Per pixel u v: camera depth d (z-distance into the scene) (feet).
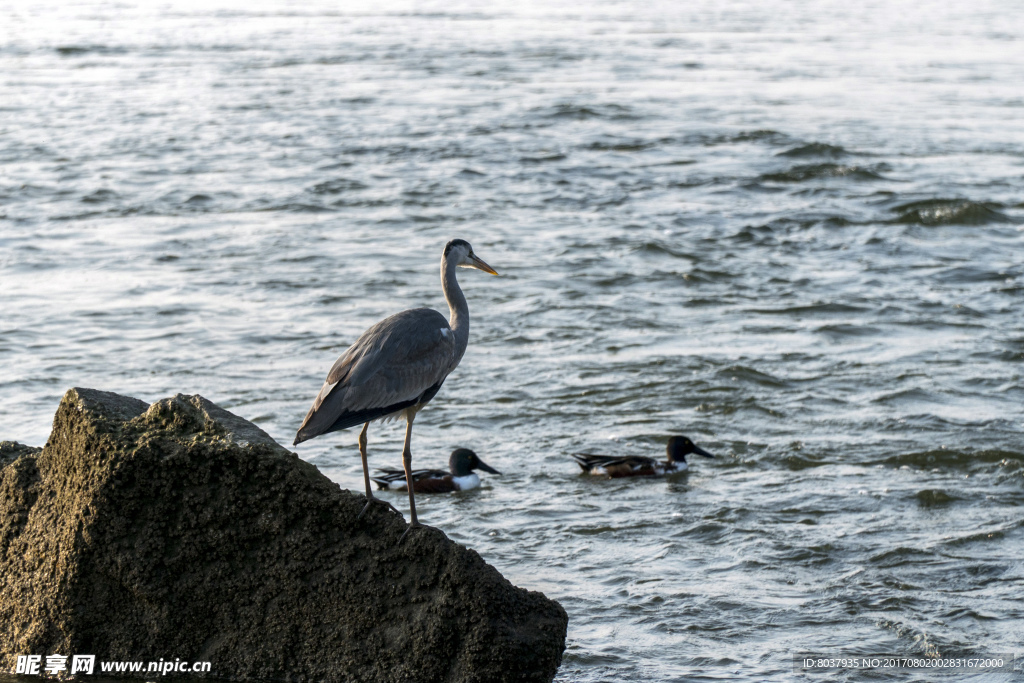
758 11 360.48
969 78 203.82
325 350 70.38
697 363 68.80
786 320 78.33
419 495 50.75
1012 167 132.05
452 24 311.06
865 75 209.15
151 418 31.91
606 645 36.73
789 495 50.11
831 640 37.22
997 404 61.57
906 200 116.57
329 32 286.46
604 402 62.80
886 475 52.31
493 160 136.77
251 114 166.61
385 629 30.48
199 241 98.68
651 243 98.32
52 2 361.30
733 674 34.88
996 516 47.32
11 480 33.06
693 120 163.84
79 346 70.18
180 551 30.73
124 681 30.83
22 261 90.84
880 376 66.54
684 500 49.80
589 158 138.82
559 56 237.04
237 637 30.89
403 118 163.63
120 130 153.48
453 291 38.40
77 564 30.71
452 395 63.82
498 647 30.07
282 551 30.76
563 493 50.88
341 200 115.85
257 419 58.75
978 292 85.25
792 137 151.12
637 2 396.78
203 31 284.82
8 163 131.75
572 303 81.97
